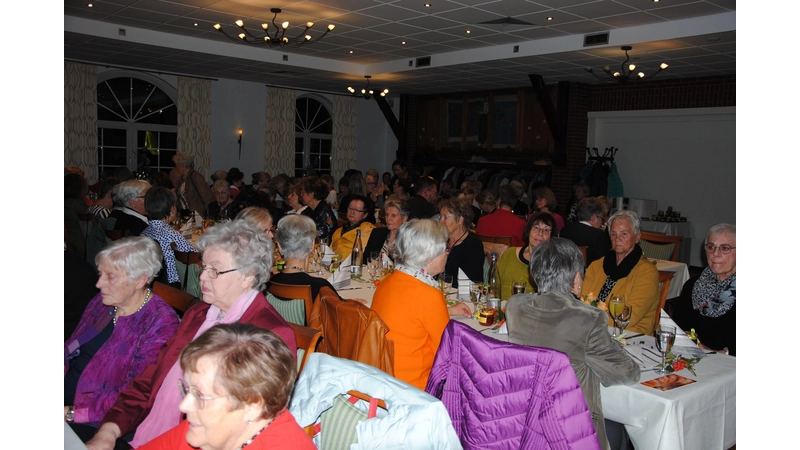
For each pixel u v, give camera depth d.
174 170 9.45
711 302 3.21
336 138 15.29
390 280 2.70
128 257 2.35
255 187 9.78
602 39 8.02
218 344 1.38
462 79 11.91
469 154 14.24
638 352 2.71
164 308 2.46
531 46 8.84
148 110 12.73
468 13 7.37
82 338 2.52
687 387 2.31
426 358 2.62
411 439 1.43
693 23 7.12
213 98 13.22
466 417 2.10
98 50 10.03
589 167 11.34
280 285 2.96
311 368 1.63
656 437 2.23
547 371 1.94
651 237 6.24
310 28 8.55
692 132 10.55
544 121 12.44
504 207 5.95
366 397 1.52
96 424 2.36
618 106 11.47
